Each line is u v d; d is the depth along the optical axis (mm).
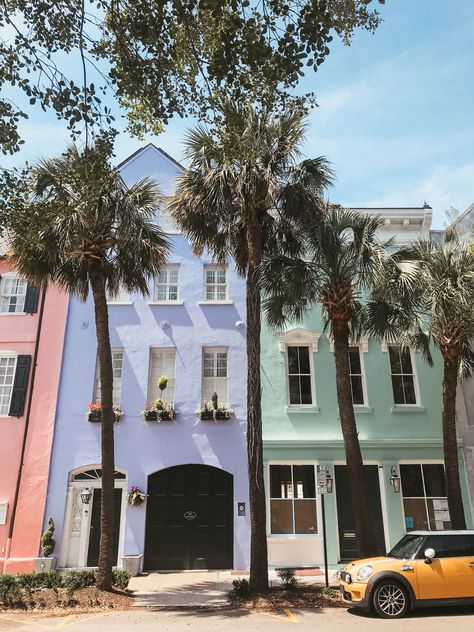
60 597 10789
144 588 12438
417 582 9195
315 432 16250
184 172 13773
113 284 14047
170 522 15445
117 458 15875
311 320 17516
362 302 16250
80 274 13984
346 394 12312
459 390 16734
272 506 15539
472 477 15859
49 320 17344
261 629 8438
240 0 6008
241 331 17281
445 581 9219
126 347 17000
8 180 8227
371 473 16062
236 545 15148
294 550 15031
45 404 16406
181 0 6340
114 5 6738
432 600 9133
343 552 15250
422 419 16609
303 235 13789
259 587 11047
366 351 17266
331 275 12539
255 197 12812
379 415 16562
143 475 15758
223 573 14531
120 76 7043
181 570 14930
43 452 15898
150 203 13867
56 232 12023
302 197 13086
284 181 13172
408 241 18406
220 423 16281
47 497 15477
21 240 10461
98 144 7738
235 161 12312
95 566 15055
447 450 12922
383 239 18422
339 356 12539
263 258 13625
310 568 14781
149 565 14984
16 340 17141
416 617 9031
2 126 7312
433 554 9320
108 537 11609
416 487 15977
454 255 13352
